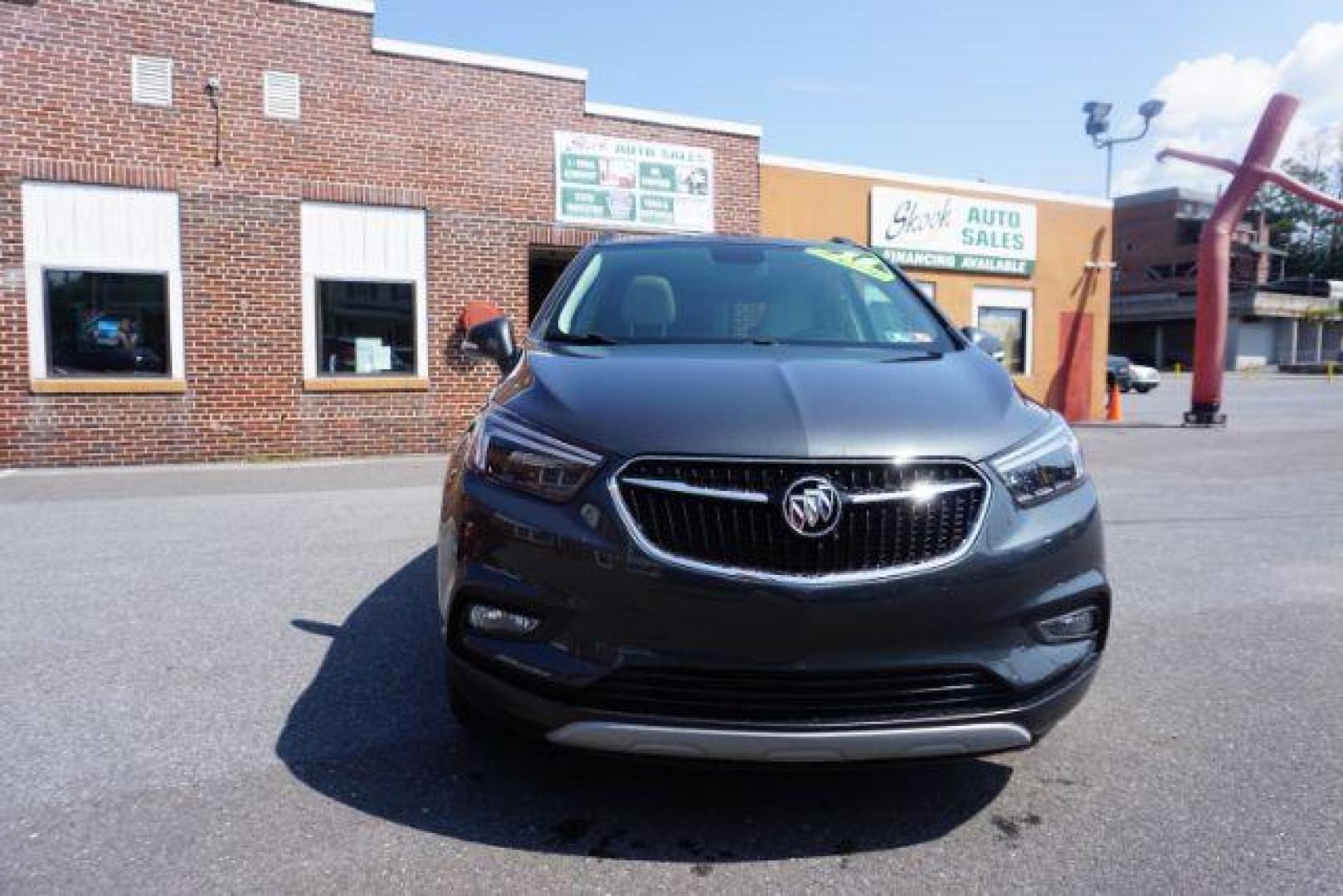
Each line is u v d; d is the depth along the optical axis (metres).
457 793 3.10
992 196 18.38
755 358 3.43
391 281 12.97
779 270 4.43
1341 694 4.07
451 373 13.34
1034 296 19.19
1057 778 3.26
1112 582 5.99
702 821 2.94
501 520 2.82
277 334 12.39
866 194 16.81
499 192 13.49
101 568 6.07
